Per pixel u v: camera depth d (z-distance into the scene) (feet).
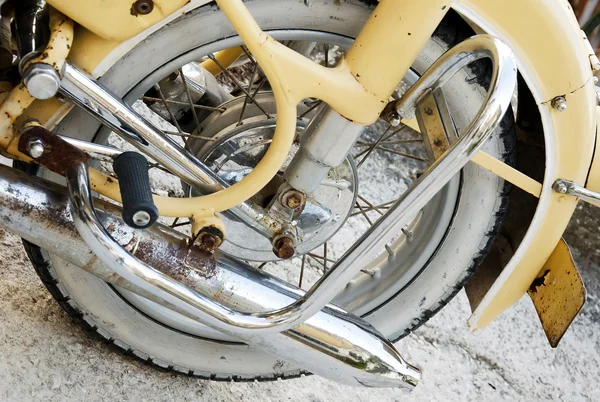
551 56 3.10
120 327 3.71
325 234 3.49
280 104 2.71
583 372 5.91
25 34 2.60
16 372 3.56
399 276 3.94
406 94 2.92
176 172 2.98
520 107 3.62
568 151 3.32
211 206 2.96
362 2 3.01
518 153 3.65
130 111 2.78
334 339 3.26
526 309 6.04
